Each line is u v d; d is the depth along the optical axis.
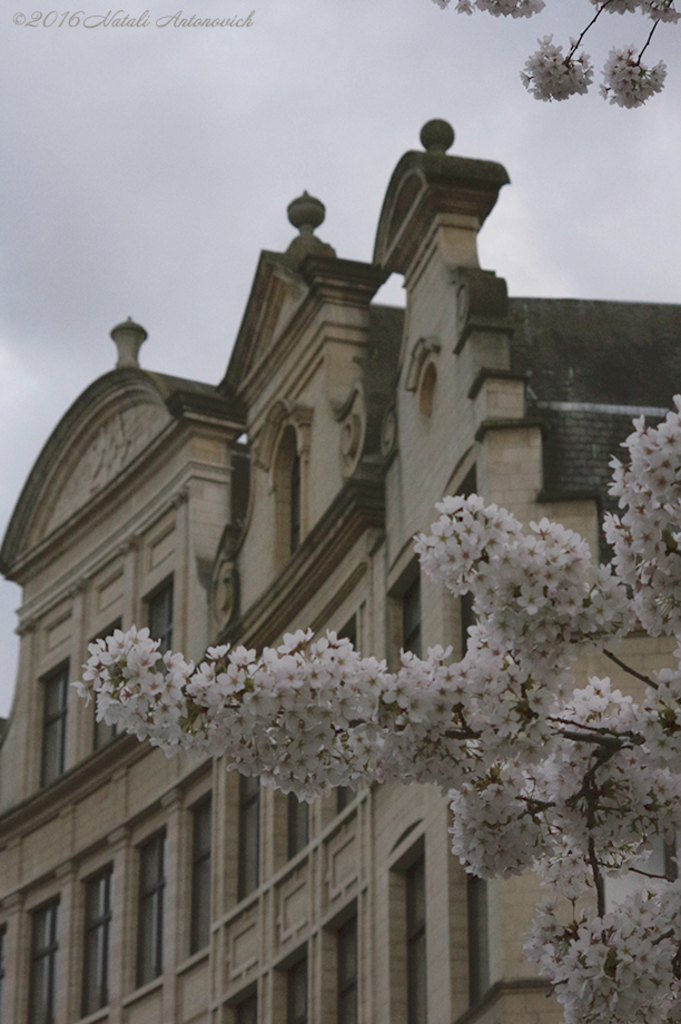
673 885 10.61
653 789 11.53
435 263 30.39
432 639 27.95
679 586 10.24
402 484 30.42
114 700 10.36
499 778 11.42
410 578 29.88
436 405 29.22
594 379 28.78
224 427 42.22
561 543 10.12
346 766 10.86
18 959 43.91
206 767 38.38
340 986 31.16
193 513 41.44
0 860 45.59
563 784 11.62
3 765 47.00
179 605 40.84
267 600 35.00
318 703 10.44
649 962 10.43
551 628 10.16
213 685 10.39
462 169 30.39
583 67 11.42
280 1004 33.09
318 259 35.91
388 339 36.25
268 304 38.38
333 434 34.56
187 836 38.78
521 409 26.84
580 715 11.65
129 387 44.66
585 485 27.16
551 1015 23.02
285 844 34.31
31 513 47.97
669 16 10.91
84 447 46.94
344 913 30.89
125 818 41.00
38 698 46.50
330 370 35.38
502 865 11.62
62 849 43.25
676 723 10.78
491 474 26.02
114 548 44.53
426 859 27.36
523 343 29.33
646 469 9.82
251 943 34.75
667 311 30.53
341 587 32.28
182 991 37.25
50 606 46.94
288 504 36.91
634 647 24.33
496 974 23.59
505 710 10.56
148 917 39.97
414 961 28.25
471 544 10.05
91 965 41.69
